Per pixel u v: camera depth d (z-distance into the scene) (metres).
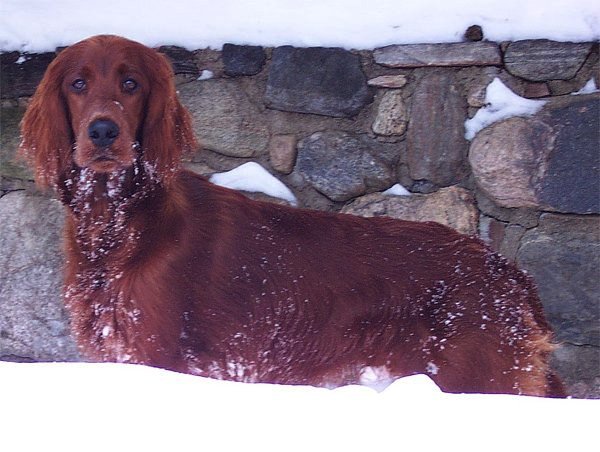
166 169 2.58
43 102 2.59
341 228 2.65
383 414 2.25
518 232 2.78
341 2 2.86
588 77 2.77
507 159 2.76
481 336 2.61
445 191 2.80
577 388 2.76
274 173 2.85
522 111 2.77
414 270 2.63
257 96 2.85
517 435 2.21
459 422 2.23
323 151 2.83
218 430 2.21
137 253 2.56
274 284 2.61
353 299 2.62
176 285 2.56
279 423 2.23
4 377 2.31
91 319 2.57
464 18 2.80
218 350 2.59
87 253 2.58
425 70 2.80
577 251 2.75
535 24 2.78
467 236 2.67
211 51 2.86
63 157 2.59
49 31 2.89
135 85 2.56
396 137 2.81
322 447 2.19
